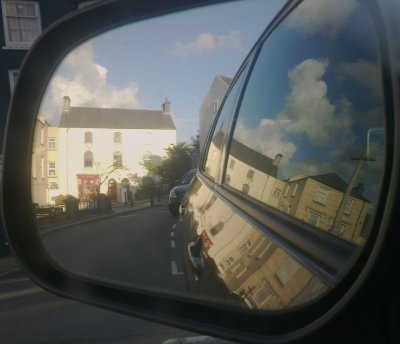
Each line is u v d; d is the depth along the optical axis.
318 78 1.75
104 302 2.04
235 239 2.02
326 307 1.37
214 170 2.74
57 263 2.32
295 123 1.88
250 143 2.28
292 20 1.98
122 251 2.33
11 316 5.76
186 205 2.95
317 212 1.60
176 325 1.75
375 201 1.35
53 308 5.96
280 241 1.71
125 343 4.46
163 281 2.09
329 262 1.43
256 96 2.29
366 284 1.28
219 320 1.75
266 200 1.98
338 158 1.56
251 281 1.73
